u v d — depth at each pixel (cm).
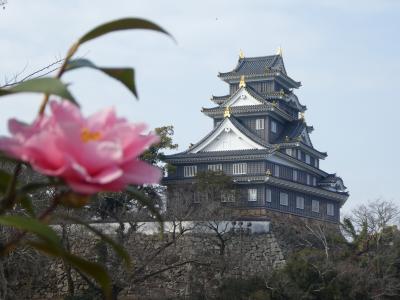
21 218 184
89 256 3784
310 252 4888
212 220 4788
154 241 4628
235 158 6072
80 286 4475
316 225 6009
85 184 156
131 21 199
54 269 4244
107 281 208
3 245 204
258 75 6981
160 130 6147
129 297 4466
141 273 4162
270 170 6162
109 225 4150
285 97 6894
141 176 168
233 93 6756
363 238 5362
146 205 216
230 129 6284
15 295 2697
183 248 4778
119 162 159
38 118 172
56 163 156
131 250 4184
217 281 4397
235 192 5816
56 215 205
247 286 4250
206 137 6372
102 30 202
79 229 3631
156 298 4381
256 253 5469
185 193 5347
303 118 7088
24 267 2819
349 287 4362
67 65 207
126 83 212
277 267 5238
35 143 153
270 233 5578
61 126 154
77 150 154
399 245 5091
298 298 4147
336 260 4941
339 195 7162
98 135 163
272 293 4181
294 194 6481
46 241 189
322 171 7181
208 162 6225
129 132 165
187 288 4497
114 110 171
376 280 4725
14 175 201
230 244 5253
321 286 4228
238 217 5344
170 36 204
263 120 6650
